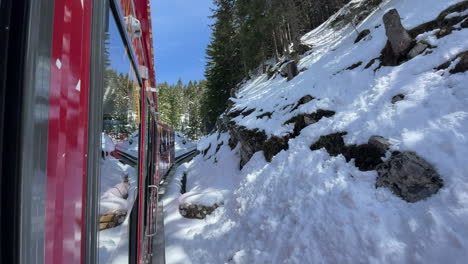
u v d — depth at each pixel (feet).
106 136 4.01
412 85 13.80
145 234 10.69
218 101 93.71
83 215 2.82
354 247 8.73
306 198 12.29
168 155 39.24
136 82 8.71
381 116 13.38
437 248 7.14
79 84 2.74
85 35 2.89
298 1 73.92
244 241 13.23
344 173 12.28
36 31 1.98
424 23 18.94
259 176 17.62
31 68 1.91
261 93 40.78
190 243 15.02
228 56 89.61
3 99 1.83
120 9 5.36
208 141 54.03
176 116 202.80
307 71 31.58
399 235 8.23
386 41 20.31
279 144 19.26
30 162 1.89
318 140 15.89
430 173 9.07
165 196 25.89
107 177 4.08
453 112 10.61
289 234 11.25
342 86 19.44
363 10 47.11
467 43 13.48
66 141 2.46
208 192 20.79
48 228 2.15
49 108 2.18
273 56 83.92
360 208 9.88
